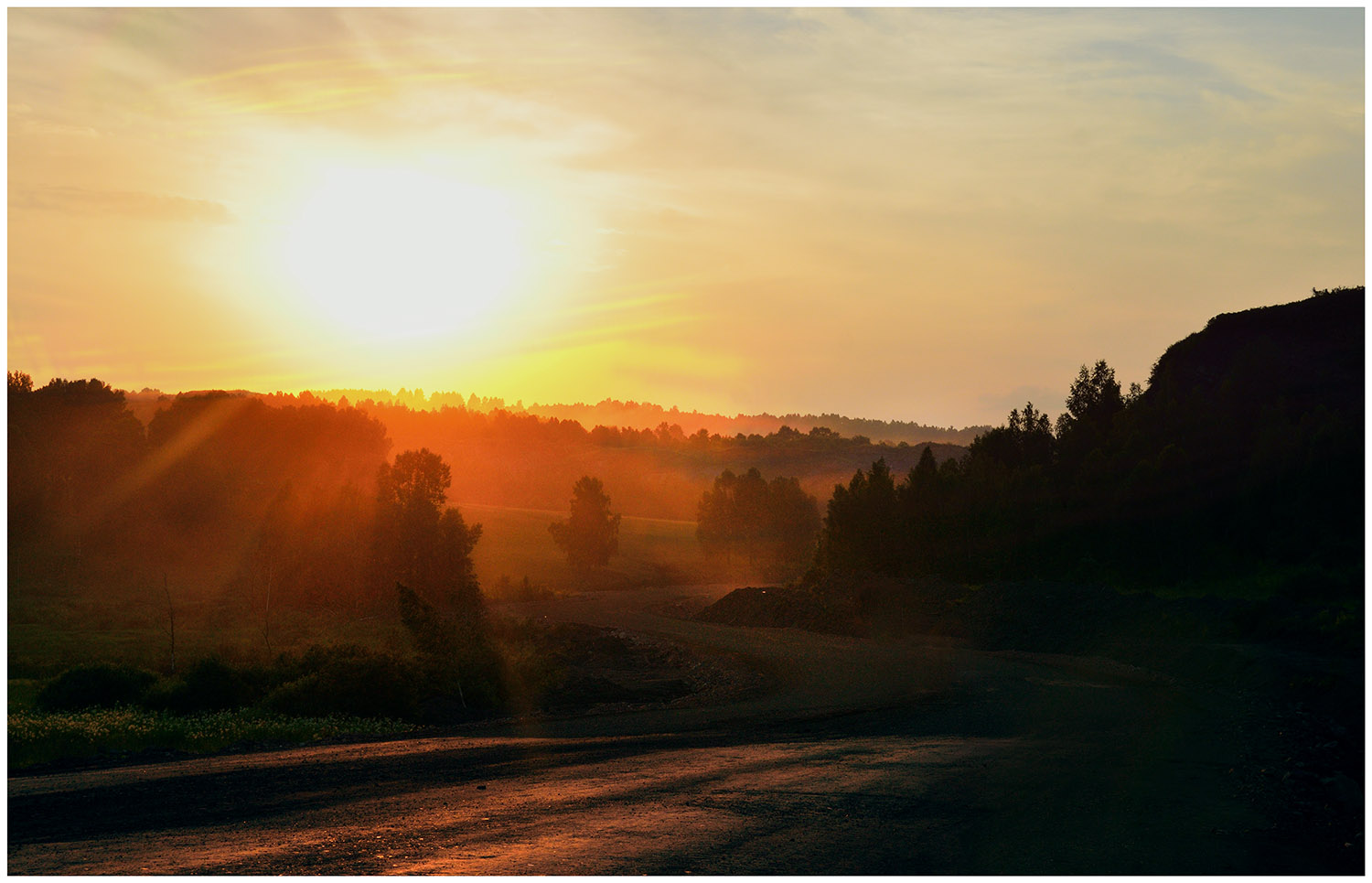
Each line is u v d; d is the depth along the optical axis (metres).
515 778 14.66
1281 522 51.09
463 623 32.53
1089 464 61.94
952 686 28.92
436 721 26.61
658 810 11.99
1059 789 13.27
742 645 48.12
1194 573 51.56
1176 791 13.19
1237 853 10.08
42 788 13.77
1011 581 54.22
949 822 11.32
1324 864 9.78
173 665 33.78
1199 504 54.22
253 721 24.22
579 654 47.03
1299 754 16.34
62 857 9.68
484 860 9.59
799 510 133.25
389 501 78.19
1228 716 21.31
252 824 11.27
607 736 20.98
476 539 78.19
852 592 59.97
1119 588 52.41
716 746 18.53
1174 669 31.52
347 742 21.05
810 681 32.97
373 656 26.97
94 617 56.44
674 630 59.34
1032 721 21.14
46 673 35.94
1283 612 34.00
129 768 16.23
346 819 11.55
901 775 14.39
